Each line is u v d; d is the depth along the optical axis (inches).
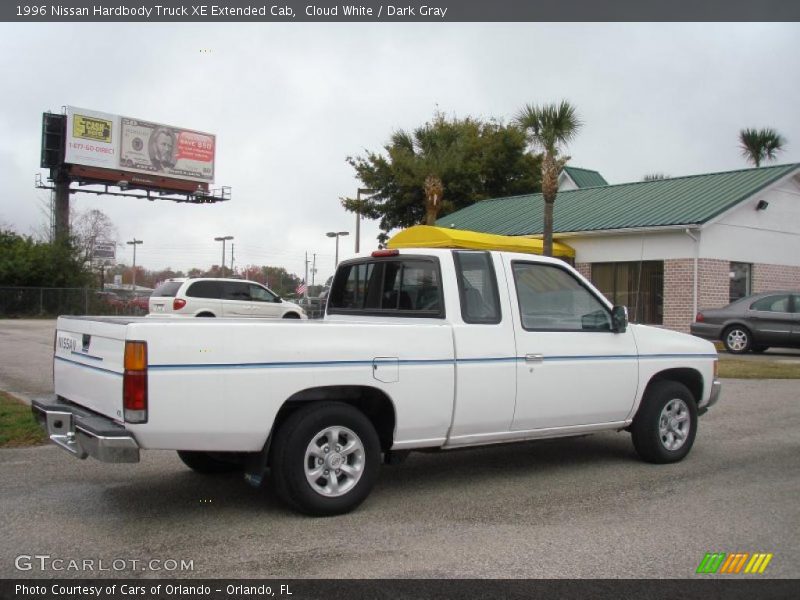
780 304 668.1
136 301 1651.1
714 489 237.8
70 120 1845.5
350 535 191.3
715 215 762.8
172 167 2018.9
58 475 249.4
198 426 186.9
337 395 209.3
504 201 1125.1
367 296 261.1
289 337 198.8
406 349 215.9
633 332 267.9
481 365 228.5
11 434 301.3
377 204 1430.9
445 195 1393.9
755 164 1392.7
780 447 302.0
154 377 181.5
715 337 697.0
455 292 230.8
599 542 187.0
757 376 504.7
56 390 231.5
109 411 191.0
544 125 697.6
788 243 882.8
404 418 215.8
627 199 927.7
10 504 216.2
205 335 187.9
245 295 879.1
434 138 1300.4
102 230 2308.1
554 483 245.9
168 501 220.4
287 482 200.4
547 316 248.8
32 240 1676.9
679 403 276.4
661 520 205.2
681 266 786.8
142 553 177.8
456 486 241.8
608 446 305.4
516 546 183.9
